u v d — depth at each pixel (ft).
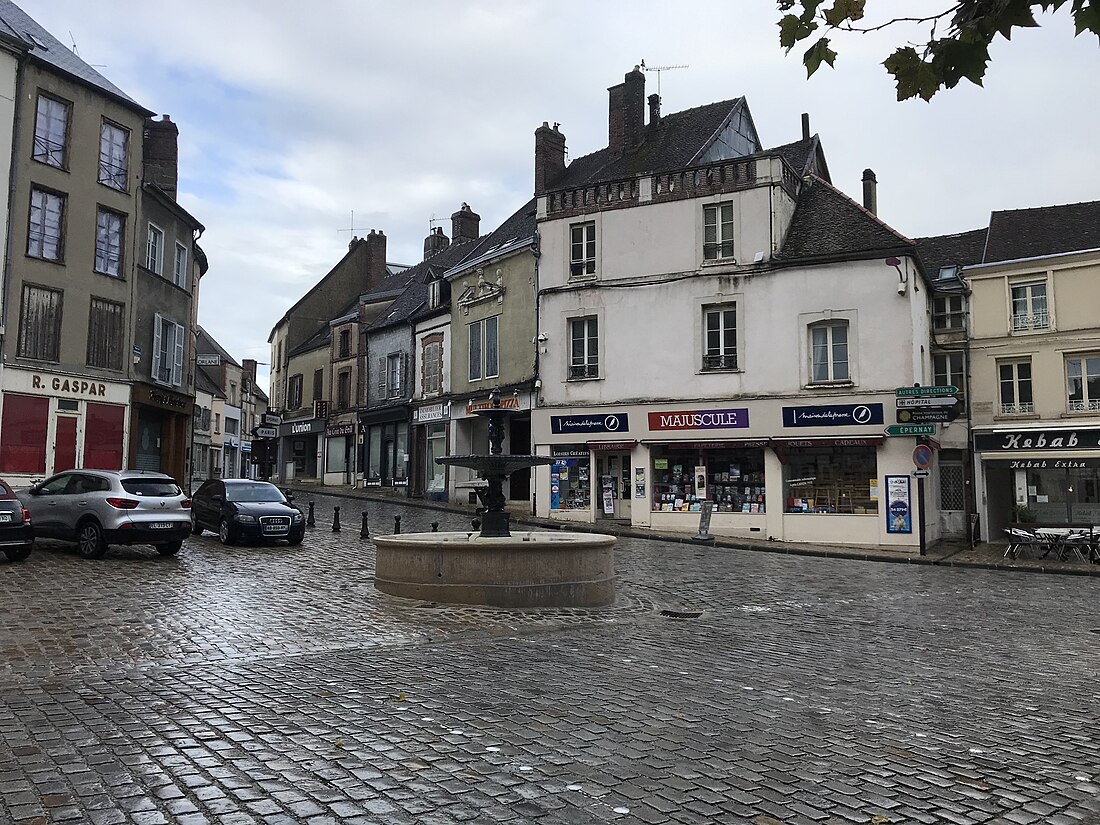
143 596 38.09
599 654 28.78
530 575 38.58
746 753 18.11
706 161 92.27
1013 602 44.60
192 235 100.83
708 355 82.12
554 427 87.76
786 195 81.97
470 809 14.58
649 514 82.79
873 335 75.15
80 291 80.38
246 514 61.16
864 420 74.74
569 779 16.17
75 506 51.80
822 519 76.07
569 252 88.94
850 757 18.08
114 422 83.20
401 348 123.44
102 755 16.87
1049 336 83.56
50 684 22.81
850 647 31.19
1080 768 17.78
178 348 96.84
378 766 16.61
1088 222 87.10
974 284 87.56
